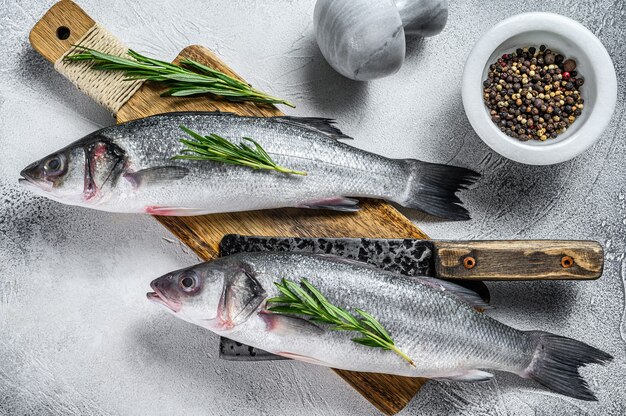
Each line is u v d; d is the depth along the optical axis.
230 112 0.68
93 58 0.69
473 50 0.67
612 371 0.72
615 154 0.73
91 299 0.72
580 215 0.73
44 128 0.73
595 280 0.72
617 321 0.72
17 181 0.72
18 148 0.73
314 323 0.63
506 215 0.73
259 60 0.73
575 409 0.71
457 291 0.66
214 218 0.70
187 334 0.72
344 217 0.70
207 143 0.64
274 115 0.71
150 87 0.70
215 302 0.63
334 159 0.66
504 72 0.70
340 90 0.73
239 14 0.74
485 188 0.73
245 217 0.70
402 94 0.73
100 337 0.72
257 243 0.69
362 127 0.73
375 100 0.73
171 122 0.66
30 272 0.72
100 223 0.73
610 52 0.74
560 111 0.69
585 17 0.74
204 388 0.72
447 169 0.68
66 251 0.72
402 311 0.63
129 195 0.66
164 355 0.72
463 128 0.73
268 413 0.72
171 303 0.64
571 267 0.66
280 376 0.72
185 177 0.65
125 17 0.73
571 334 0.72
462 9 0.74
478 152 0.73
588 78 0.68
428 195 0.68
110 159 0.65
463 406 0.71
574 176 0.73
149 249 0.73
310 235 0.69
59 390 0.72
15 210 0.72
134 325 0.72
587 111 0.69
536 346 0.66
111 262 0.72
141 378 0.72
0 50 0.73
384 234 0.69
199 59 0.71
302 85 0.73
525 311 0.72
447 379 0.66
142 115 0.70
